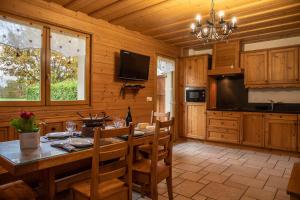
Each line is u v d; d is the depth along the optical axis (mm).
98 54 3924
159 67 5633
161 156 2164
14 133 2857
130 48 4539
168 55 5586
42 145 1862
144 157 2701
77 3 3285
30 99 3133
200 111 5461
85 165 2484
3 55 2896
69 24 3469
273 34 4797
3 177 2215
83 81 3783
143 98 4867
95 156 1547
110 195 1682
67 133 2312
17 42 2926
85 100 3750
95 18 3861
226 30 2781
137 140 2135
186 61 5797
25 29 3006
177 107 5883
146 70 4742
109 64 4129
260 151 4660
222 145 5145
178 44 5727
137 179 2150
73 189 1736
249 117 4750
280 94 4918
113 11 3584
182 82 5855
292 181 1583
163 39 5270
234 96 5547
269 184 2914
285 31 4582
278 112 4410
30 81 3135
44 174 1898
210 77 5547
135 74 4492
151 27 4391
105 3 3285
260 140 4609
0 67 2871
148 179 2094
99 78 3947
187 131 5691
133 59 4402
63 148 1736
